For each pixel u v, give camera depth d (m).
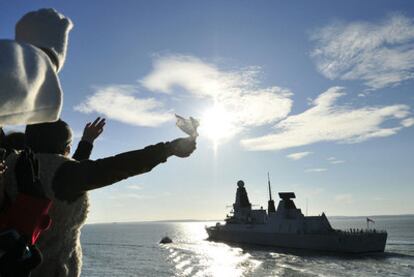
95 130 3.18
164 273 80.12
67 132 2.63
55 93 1.51
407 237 161.88
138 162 2.22
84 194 2.42
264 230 97.75
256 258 81.81
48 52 1.99
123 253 128.88
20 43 1.50
